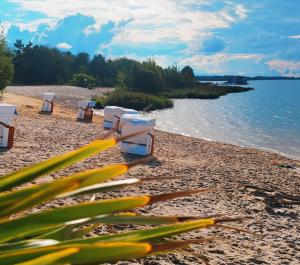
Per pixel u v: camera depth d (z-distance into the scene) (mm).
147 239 1396
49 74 124125
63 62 132250
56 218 1218
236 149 26625
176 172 13055
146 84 114188
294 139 43500
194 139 29234
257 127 53000
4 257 1067
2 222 1192
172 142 23562
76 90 86500
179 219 1522
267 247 7105
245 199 10609
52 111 32469
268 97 131500
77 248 1048
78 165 12156
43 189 1161
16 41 121875
